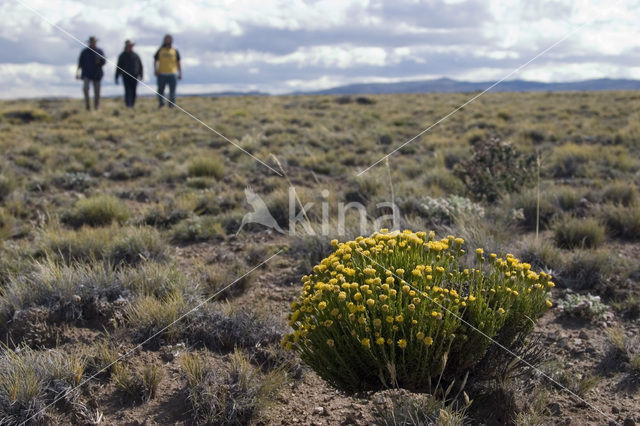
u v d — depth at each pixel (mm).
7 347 3875
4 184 10008
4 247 6680
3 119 19453
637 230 7305
